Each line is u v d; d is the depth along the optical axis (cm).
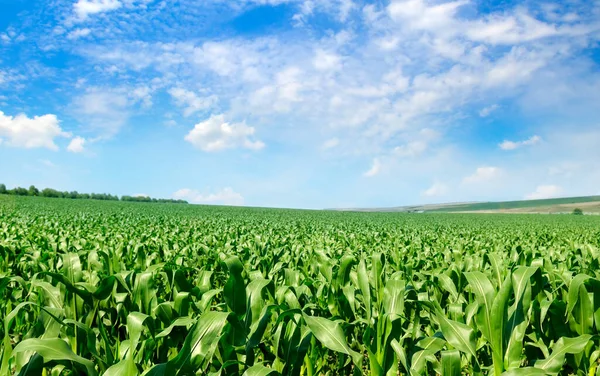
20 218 2064
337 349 273
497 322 278
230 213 4650
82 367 262
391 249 948
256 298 299
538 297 415
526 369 242
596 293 334
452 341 293
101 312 365
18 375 226
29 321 418
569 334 344
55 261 614
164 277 498
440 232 1994
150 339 283
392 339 296
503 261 648
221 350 294
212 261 656
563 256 800
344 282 431
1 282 321
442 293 507
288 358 301
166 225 1881
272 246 938
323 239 1227
